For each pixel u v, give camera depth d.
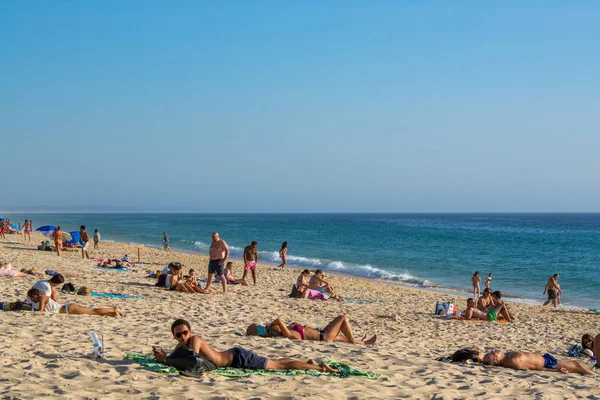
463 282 31.62
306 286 18.62
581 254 48.41
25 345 7.95
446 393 6.99
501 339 13.63
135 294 16.11
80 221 140.88
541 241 65.88
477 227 112.31
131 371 6.79
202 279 21.70
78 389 6.02
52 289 11.84
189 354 6.96
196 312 13.63
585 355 11.71
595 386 8.03
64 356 7.45
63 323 10.20
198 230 92.25
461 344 12.59
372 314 16.33
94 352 7.38
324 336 10.16
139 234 76.69
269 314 14.53
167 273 18.05
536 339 13.95
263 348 8.98
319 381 6.93
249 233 84.19
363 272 34.56
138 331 9.98
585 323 18.08
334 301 18.52
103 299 14.57
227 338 9.77
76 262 25.45
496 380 7.85
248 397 6.09
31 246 36.41
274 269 30.59
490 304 17.25
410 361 8.85
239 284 21.20
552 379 8.41
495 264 40.41
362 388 6.81
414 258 44.50
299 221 161.62
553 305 22.77
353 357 8.70
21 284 15.88
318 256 45.66
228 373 6.95
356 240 67.00
